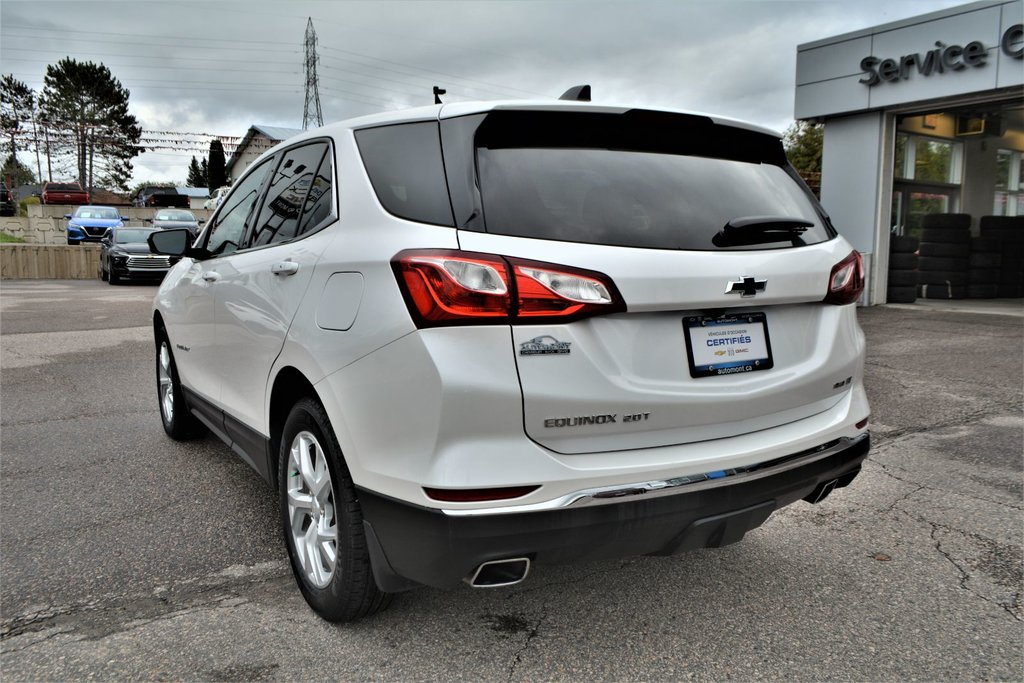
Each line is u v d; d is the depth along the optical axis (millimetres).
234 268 3451
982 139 15203
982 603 2854
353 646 2520
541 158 2330
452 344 2049
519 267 2064
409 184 2359
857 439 2730
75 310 12727
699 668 2422
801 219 2533
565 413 2090
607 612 2766
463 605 2799
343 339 2340
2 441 4918
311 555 2703
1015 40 10789
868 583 3012
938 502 3883
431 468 2055
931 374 7086
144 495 3928
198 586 2938
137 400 6129
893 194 14156
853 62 12852
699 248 2328
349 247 2438
